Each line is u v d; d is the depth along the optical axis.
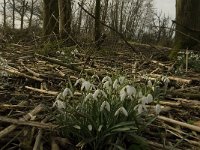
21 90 0.71
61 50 1.20
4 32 1.85
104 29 1.52
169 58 1.48
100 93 0.45
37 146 0.42
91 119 0.44
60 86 0.76
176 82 0.93
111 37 1.58
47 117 0.50
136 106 0.43
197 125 0.59
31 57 1.13
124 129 0.42
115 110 0.44
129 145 0.46
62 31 1.56
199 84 0.96
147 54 1.60
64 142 0.45
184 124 0.55
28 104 0.60
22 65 0.96
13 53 1.23
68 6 1.58
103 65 1.09
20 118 0.50
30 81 0.79
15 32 2.06
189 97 0.76
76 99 0.59
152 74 0.96
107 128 0.44
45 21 1.85
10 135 0.45
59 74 0.86
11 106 0.57
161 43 3.05
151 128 0.54
